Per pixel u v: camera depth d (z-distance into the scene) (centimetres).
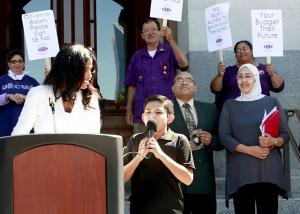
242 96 595
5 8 944
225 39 684
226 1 838
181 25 877
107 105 935
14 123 701
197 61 827
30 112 389
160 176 452
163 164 453
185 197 590
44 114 388
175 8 680
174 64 700
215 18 689
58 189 314
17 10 954
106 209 314
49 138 314
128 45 954
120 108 937
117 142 319
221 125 592
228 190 586
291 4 846
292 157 807
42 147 314
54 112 388
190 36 830
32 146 313
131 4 957
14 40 949
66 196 314
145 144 435
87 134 316
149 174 453
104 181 315
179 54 684
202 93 822
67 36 945
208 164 598
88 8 949
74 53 387
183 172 438
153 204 448
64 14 948
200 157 595
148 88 691
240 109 587
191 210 595
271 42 671
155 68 694
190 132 607
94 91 400
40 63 948
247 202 579
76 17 948
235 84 686
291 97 833
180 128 606
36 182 313
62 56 388
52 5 950
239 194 577
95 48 950
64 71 386
